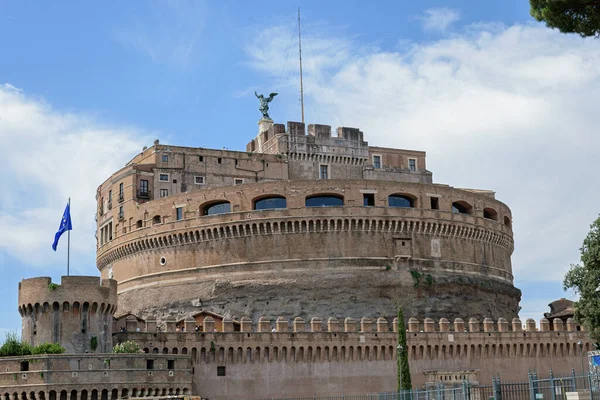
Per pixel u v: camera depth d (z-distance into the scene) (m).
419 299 126.12
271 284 122.38
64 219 104.88
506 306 138.88
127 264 135.00
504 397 86.88
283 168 143.75
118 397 86.62
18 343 88.56
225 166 141.88
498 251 140.62
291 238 124.56
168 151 139.62
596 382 66.06
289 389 102.50
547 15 54.75
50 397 84.06
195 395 94.81
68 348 91.12
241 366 100.81
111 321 95.19
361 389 106.06
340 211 125.00
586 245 97.44
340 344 106.00
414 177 152.50
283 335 103.31
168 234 128.88
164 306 126.62
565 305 145.38
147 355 89.75
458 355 113.12
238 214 125.25
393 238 127.06
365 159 148.88
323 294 122.31
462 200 135.00
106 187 145.00
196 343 98.50
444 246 131.00
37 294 91.75
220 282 124.00
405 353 99.69
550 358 119.44
